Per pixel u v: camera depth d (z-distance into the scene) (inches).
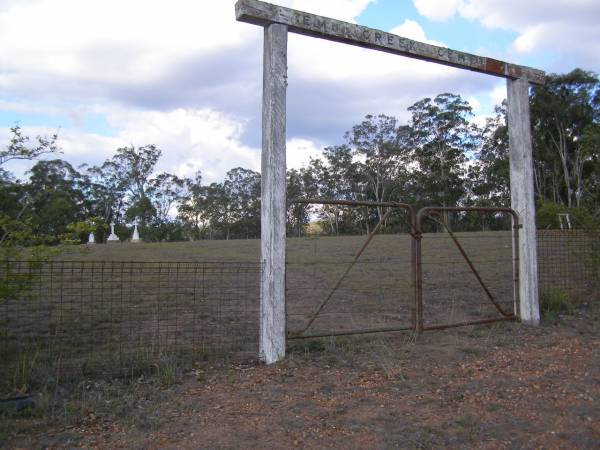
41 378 179.2
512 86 300.7
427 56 256.8
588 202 399.2
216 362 209.2
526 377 191.3
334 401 166.7
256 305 343.0
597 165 438.9
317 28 223.5
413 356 219.3
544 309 318.3
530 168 297.0
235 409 159.5
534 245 294.2
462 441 138.6
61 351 217.0
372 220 1726.1
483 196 1921.8
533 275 291.0
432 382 185.8
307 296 386.0
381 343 241.3
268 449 132.7
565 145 1583.4
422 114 1923.0
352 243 837.8
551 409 161.2
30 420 149.6
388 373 193.3
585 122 1546.5
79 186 2272.4
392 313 319.3
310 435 141.3
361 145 1990.7
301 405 162.7
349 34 231.6
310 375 193.6
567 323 289.3
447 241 802.8
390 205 251.6
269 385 182.2
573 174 1610.5
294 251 741.9
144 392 172.7
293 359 213.2
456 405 164.1
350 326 280.2
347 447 134.3
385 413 157.0
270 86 214.7
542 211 471.8
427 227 1598.2
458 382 185.8
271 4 212.7
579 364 208.1
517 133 298.7
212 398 168.9
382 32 241.3
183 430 143.8
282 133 215.9
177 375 188.1
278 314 213.3
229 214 2396.7
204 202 2381.9
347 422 149.9
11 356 207.6
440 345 239.1
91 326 265.7
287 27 219.3
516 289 296.4
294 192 2026.3
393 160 1977.1
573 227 401.4
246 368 203.3
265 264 215.0
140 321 285.9
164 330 263.3
